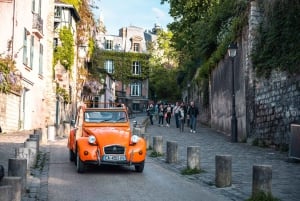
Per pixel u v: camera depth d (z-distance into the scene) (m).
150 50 85.50
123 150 12.66
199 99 41.41
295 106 17.61
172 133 28.45
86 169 13.34
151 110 38.59
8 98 25.89
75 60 47.62
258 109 21.25
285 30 18.81
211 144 21.67
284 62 18.42
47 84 36.53
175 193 10.06
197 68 43.12
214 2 38.16
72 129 15.20
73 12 43.81
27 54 29.78
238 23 24.50
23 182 9.46
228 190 10.45
